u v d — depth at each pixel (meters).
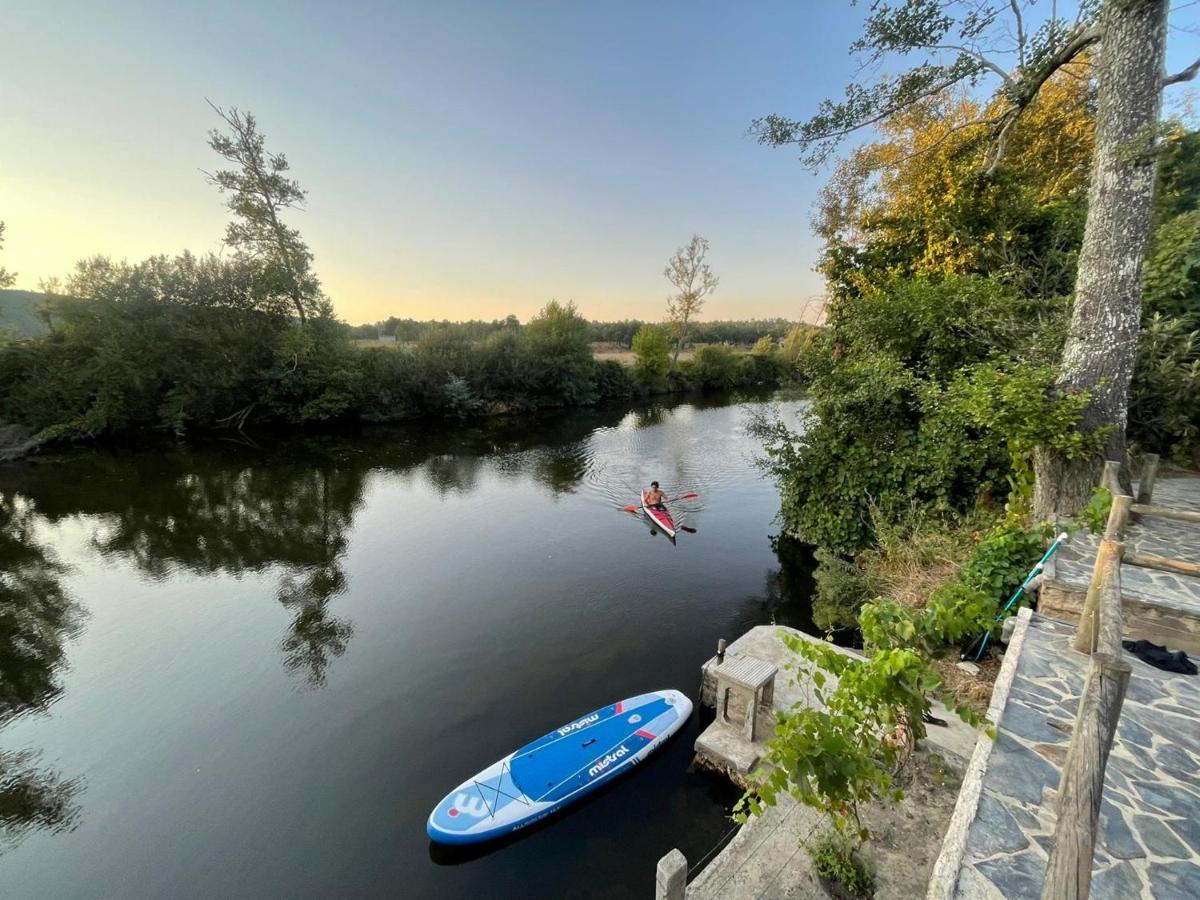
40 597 10.12
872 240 14.21
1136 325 6.79
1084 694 2.41
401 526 13.97
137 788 5.82
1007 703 4.10
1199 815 3.10
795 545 12.40
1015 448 7.41
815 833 4.26
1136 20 6.29
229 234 26.08
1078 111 13.34
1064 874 2.07
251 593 10.26
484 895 4.63
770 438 12.74
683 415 34.16
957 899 2.64
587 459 21.64
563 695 7.14
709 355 47.25
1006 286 10.30
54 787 5.85
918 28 8.20
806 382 13.89
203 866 4.95
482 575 10.98
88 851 5.12
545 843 5.06
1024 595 6.18
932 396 8.89
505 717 6.75
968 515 8.81
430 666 7.84
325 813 5.46
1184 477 9.60
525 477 18.88
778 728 3.57
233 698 7.24
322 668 7.85
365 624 9.05
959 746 4.90
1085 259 7.00
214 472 18.91
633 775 5.76
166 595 10.19
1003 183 11.20
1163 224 9.95
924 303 10.01
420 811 5.46
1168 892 2.65
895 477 9.91
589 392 38.31
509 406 34.66
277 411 27.38
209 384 24.88
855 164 16.61
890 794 4.10
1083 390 6.97
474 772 5.93
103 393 22.55
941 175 11.79
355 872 4.86
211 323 25.38
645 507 14.81
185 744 6.43
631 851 4.97
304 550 12.36
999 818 3.11
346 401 28.02
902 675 3.62
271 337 26.83
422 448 23.69
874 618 4.48
